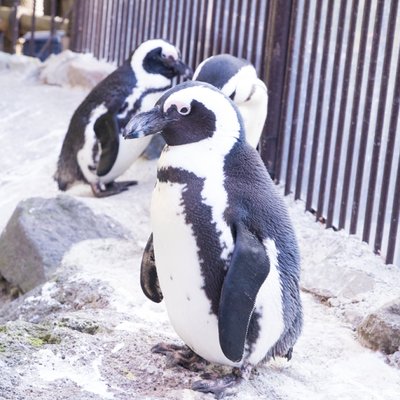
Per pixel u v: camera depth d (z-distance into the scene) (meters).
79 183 11.18
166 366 6.11
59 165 11.38
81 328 6.70
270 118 10.45
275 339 5.87
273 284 5.64
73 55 15.84
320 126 9.74
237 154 5.63
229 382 5.89
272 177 10.60
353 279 8.34
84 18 15.89
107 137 10.66
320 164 9.99
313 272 8.68
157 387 5.86
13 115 14.00
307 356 6.93
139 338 6.49
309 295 8.41
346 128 9.55
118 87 10.71
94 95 10.86
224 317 5.39
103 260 8.96
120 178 11.62
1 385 5.48
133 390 5.77
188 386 5.88
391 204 9.00
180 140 5.55
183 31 12.67
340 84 9.61
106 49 15.38
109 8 15.11
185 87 5.57
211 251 5.51
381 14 8.81
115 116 10.67
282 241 5.74
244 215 5.52
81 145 10.88
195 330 5.83
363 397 6.24
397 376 6.75
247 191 5.59
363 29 9.02
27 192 11.66
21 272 9.13
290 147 10.23
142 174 11.65
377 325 7.20
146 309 7.44
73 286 8.06
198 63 12.36
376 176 8.91
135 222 9.82
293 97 10.36
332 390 6.29
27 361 5.90
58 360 5.99
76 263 8.84
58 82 15.50
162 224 5.59
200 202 5.46
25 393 5.46
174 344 6.36
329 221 9.49
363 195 9.26
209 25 12.12
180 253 5.59
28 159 12.67
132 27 14.34
